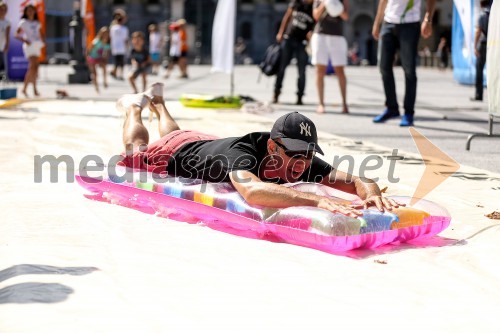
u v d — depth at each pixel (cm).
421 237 785
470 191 1066
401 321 536
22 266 642
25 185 1050
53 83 4081
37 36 2805
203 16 13950
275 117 2125
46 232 783
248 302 570
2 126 1744
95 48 3192
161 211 884
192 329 511
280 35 2653
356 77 5834
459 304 576
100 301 560
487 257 705
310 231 734
